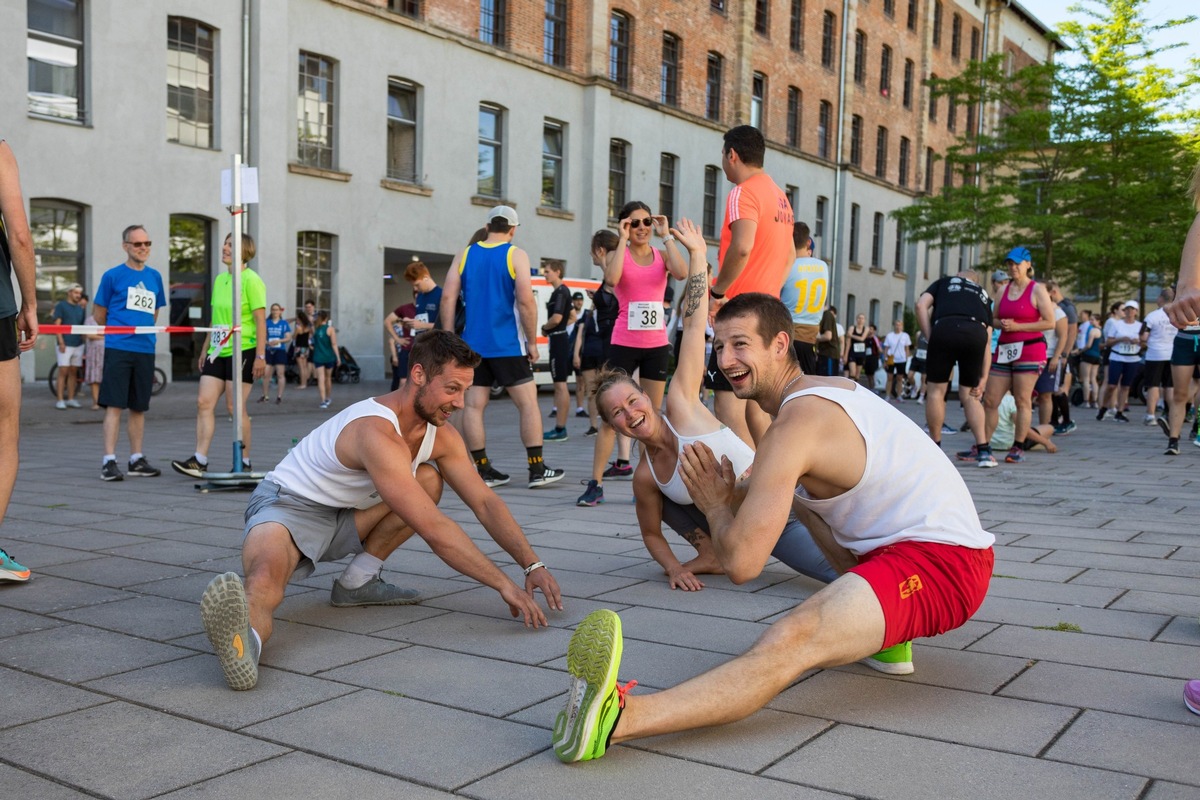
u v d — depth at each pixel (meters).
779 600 4.16
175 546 5.28
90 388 15.70
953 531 2.88
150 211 17.75
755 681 2.60
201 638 3.62
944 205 29.27
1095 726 2.74
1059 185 27.72
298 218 20.06
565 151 25.86
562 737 2.46
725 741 2.64
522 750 2.58
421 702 2.94
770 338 3.08
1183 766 2.47
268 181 19.30
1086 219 27.50
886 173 40.38
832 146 36.75
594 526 5.92
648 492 4.51
